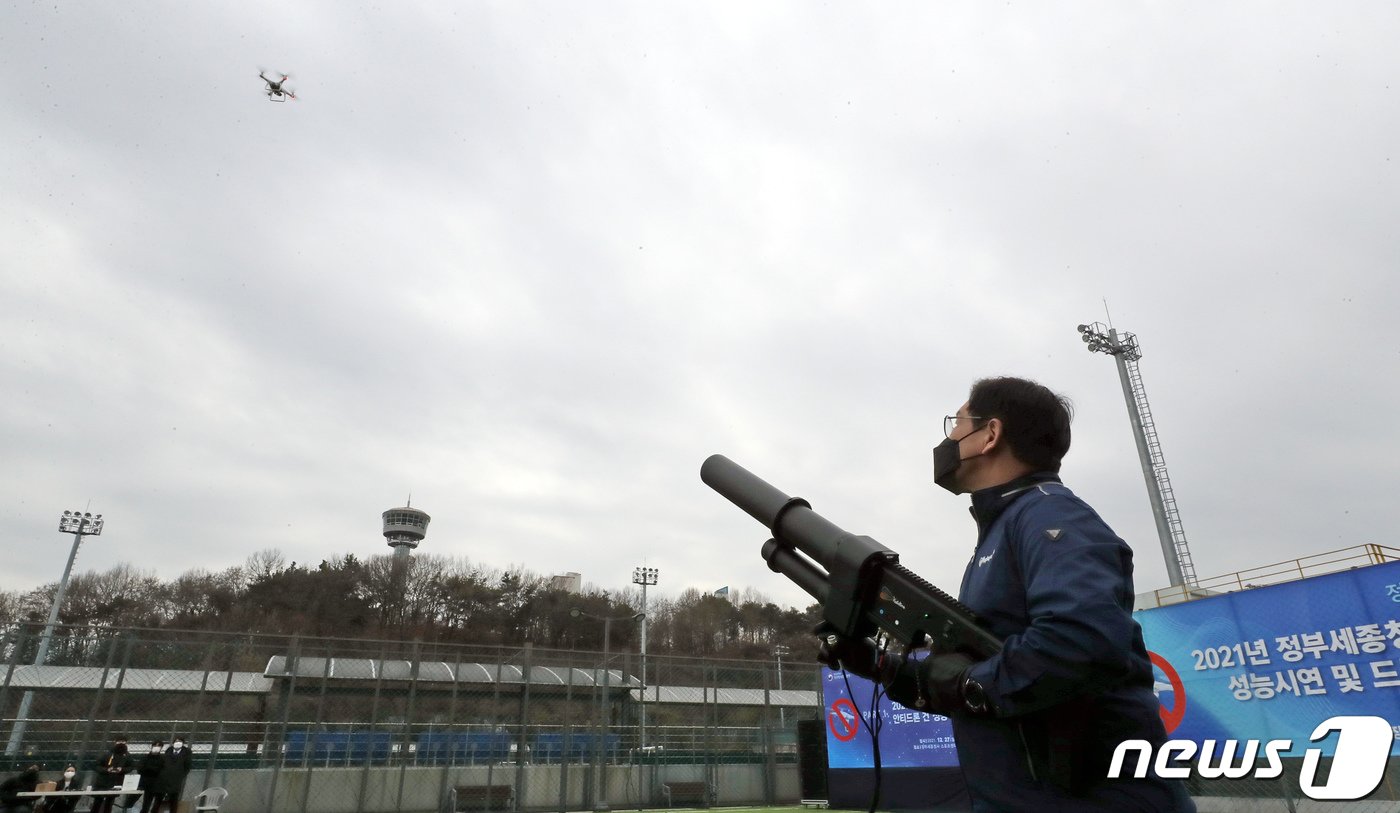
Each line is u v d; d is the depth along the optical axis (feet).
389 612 194.39
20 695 47.16
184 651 51.29
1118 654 3.42
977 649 3.99
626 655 63.77
